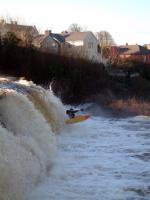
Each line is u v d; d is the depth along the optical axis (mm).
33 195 11141
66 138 19250
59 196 11266
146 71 59406
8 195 9922
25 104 15938
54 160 14711
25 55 40031
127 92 42125
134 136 20828
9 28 44938
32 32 51469
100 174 13477
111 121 26469
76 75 39844
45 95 21641
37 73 39781
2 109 14742
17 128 14477
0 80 23109
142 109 31672
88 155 16000
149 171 14031
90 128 22625
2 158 10594
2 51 39625
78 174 13320
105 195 11555
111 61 61031
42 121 16641
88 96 37094
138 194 11734
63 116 22516
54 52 43281
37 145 13680
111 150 17156
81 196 11367
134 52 96188
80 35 72188
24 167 11445
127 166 14602
